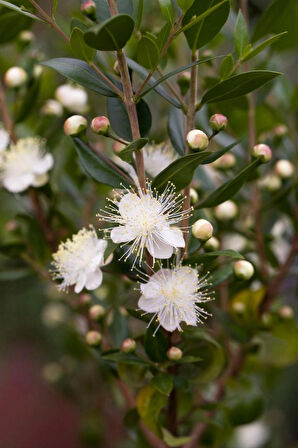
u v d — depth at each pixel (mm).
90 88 388
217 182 476
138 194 395
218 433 463
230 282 428
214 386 473
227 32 452
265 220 477
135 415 433
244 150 466
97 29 353
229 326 447
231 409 458
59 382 560
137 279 405
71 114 456
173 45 490
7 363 1028
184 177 385
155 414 408
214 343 401
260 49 384
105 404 555
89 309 456
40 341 983
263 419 569
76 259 406
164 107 502
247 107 443
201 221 390
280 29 452
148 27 479
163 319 392
